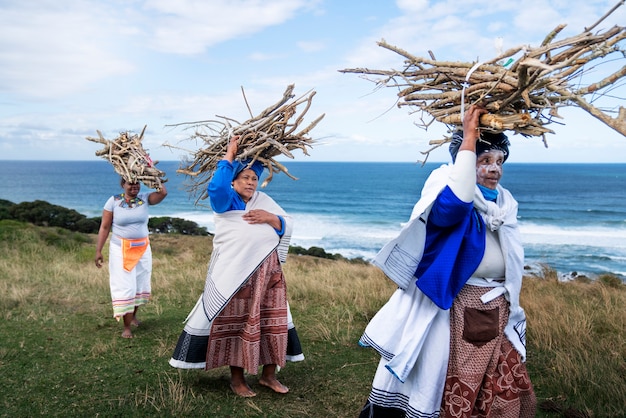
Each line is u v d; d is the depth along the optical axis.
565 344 5.39
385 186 106.38
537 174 145.75
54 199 86.94
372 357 5.12
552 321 5.93
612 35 2.62
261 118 4.25
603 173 151.50
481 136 3.31
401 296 3.38
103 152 5.99
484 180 3.31
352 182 118.56
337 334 5.84
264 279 4.11
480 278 3.25
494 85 2.93
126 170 5.73
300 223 53.19
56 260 11.80
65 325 6.14
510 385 3.23
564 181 113.00
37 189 109.50
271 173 4.22
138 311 6.95
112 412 3.85
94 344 5.42
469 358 3.19
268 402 4.09
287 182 119.56
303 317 6.64
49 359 4.95
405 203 74.62
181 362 4.12
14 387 4.28
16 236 14.41
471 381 3.19
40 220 25.72
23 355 5.04
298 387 4.40
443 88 3.38
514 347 3.28
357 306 7.12
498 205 3.33
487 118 3.03
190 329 4.15
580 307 7.16
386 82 3.44
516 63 2.88
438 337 3.23
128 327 5.75
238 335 4.12
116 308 5.68
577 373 4.46
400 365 3.20
